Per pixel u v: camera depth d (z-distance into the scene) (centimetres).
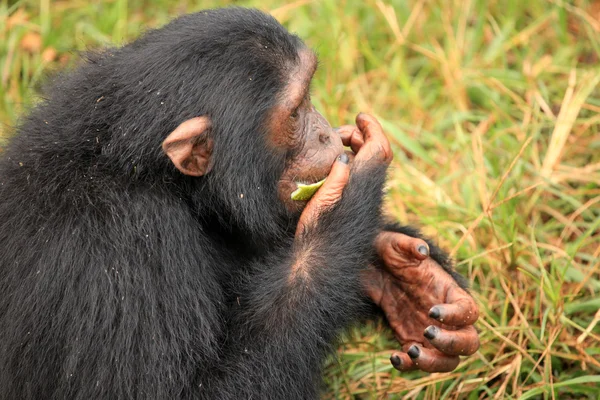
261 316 1023
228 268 1115
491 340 1277
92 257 991
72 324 983
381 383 1273
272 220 1101
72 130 1071
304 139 1086
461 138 1524
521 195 1446
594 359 1199
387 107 1681
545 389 1160
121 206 1016
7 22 1756
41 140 1080
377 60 1716
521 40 1716
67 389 987
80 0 1855
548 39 1738
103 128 1064
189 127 1021
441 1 1775
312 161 1087
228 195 1069
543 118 1552
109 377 974
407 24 1747
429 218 1421
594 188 1452
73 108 1088
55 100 1114
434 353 1058
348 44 1723
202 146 1053
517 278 1349
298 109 1082
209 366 1003
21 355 1005
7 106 1642
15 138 1112
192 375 992
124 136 1049
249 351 1012
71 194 1024
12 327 1011
